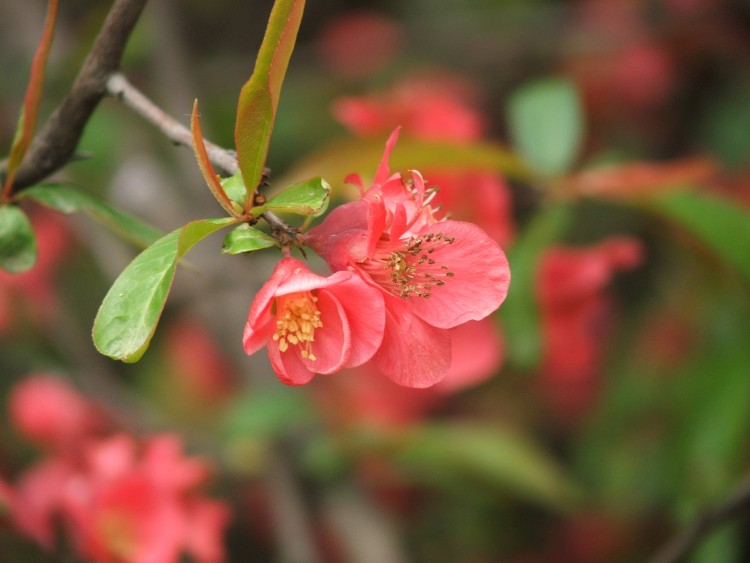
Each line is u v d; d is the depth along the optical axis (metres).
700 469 0.66
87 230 0.84
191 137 0.50
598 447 0.76
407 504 0.80
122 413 0.79
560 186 0.66
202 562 0.66
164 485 0.65
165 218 0.85
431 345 0.51
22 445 0.82
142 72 0.89
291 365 0.50
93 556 0.63
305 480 0.72
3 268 0.53
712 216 0.65
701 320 0.77
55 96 0.80
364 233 0.51
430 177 0.64
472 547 0.78
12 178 0.53
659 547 0.74
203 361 0.88
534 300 0.65
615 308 0.85
